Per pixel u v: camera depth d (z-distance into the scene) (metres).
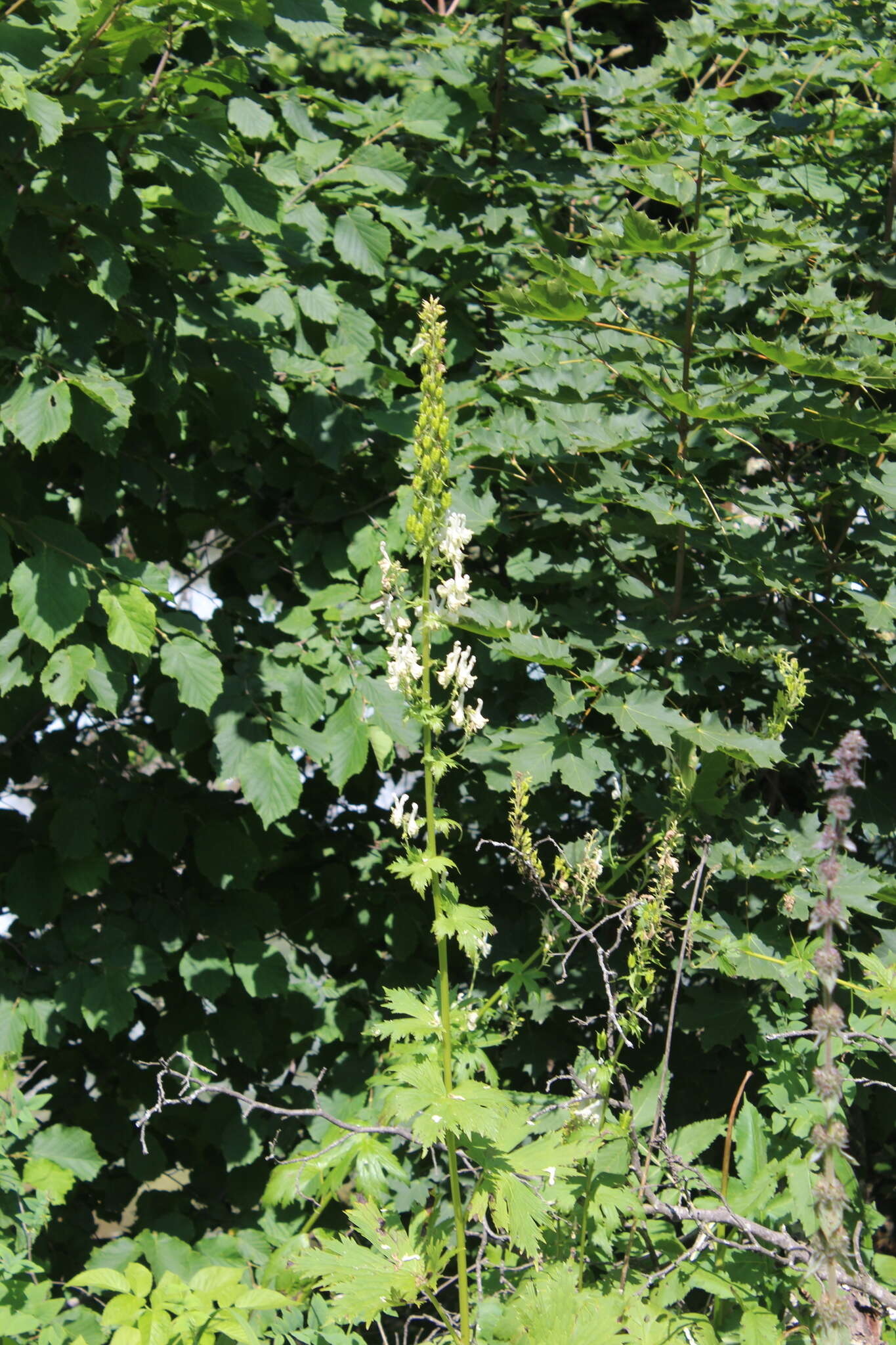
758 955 2.64
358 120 3.25
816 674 3.17
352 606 3.10
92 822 3.16
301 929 3.55
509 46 3.57
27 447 2.51
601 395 2.91
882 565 3.08
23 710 3.36
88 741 3.52
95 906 3.25
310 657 3.14
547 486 3.02
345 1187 3.32
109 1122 3.41
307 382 3.25
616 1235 2.40
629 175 3.41
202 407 3.29
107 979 3.08
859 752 1.48
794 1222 2.34
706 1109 3.16
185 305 2.95
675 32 3.82
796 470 3.61
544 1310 1.93
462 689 1.98
